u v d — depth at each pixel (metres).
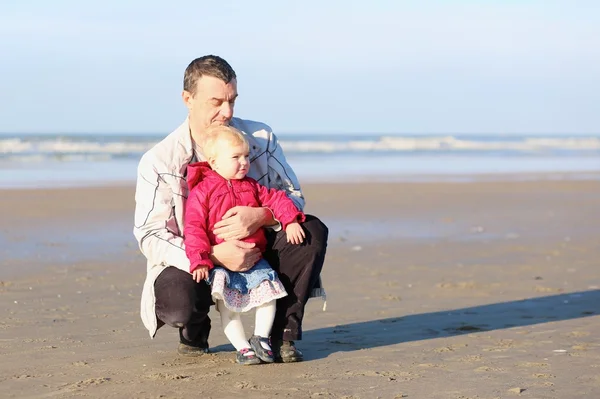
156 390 3.71
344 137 79.50
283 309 4.23
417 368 4.14
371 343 4.81
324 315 5.83
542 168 29.59
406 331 5.21
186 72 4.29
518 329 5.26
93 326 5.30
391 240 10.30
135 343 4.79
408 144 48.44
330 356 4.43
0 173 21.66
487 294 6.79
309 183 19.34
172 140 4.35
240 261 4.02
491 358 4.38
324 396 3.60
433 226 11.78
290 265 4.21
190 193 4.20
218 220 4.12
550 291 6.94
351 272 7.91
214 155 4.17
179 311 4.07
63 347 4.66
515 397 3.59
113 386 3.79
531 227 11.78
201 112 4.25
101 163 27.34
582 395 3.62
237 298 4.09
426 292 6.86
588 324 5.43
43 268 7.84
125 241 9.80
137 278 7.40
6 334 5.00
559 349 4.61
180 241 4.14
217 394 3.64
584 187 19.45
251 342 4.21
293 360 4.25
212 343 4.81
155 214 4.21
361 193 16.67
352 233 10.90
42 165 25.70
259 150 4.47
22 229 10.62
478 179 22.19
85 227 10.95
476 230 11.40
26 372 4.06
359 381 3.87
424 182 20.45
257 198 4.27
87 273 7.62
